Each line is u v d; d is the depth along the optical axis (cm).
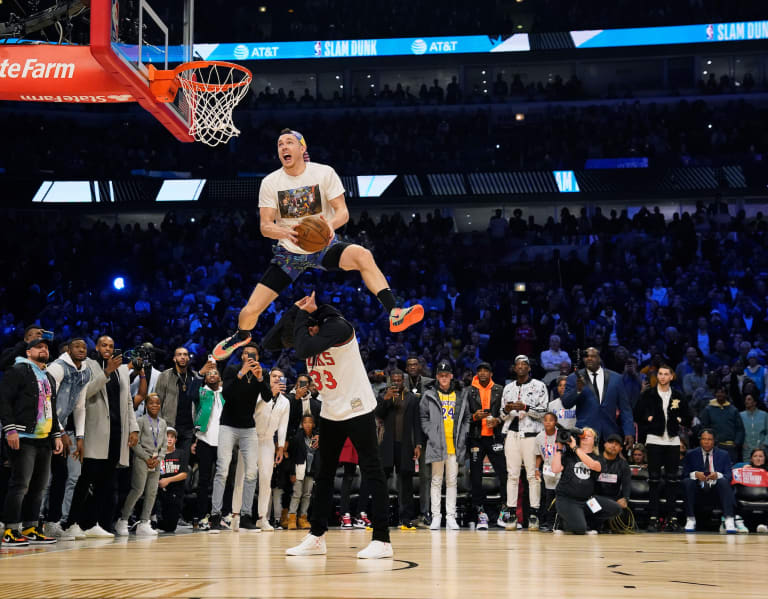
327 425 510
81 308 2034
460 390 1116
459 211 2748
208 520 955
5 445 761
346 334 489
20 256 2248
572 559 516
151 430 885
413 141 2805
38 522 800
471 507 1163
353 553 543
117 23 769
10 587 328
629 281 2053
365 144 2778
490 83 3086
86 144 2697
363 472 505
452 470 1066
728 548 675
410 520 1041
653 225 2261
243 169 2666
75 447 810
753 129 2633
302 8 3130
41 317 1914
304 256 497
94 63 847
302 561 469
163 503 955
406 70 3117
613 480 953
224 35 3025
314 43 3011
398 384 1054
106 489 832
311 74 3142
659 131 2695
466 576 379
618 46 2888
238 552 558
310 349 478
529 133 2773
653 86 3006
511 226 2367
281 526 1066
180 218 2639
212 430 989
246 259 2259
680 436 1160
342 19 3067
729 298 1938
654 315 1841
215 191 2620
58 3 937
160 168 2666
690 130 2691
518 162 2675
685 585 350
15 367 699
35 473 721
